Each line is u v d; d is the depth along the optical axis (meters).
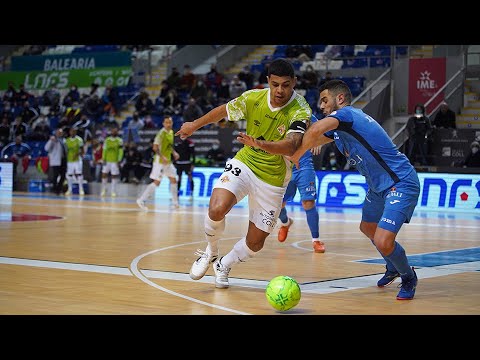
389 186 7.93
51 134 38.59
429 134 26.67
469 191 24.83
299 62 36.19
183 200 29.38
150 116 36.00
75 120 37.84
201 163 30.83
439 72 31.50
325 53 36.59
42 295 7.57
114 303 7.17
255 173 8.08
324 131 7.54
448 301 7.73
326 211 24.20
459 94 31.02
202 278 9.04
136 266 10.08
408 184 7.87
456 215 23.11
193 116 32.44
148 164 32.59
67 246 12.51
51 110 40.41
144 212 22.19
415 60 31.86
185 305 7.15
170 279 8.91
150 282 8.62
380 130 7.91
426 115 29.55
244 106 8.17
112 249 12.19
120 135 35.59
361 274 9.77
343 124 7.74
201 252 8.48
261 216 8.16
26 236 14.21
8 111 41.06
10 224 17.12
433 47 34.06
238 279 9.09
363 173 8.17
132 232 15.50
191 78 36.88
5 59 45.38
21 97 41.91
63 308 6.85
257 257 11.72
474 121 30.52
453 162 26.47
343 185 26.67
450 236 16.00
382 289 8.50
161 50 41.75
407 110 32.12
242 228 17.56
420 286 8.84
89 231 15.56
